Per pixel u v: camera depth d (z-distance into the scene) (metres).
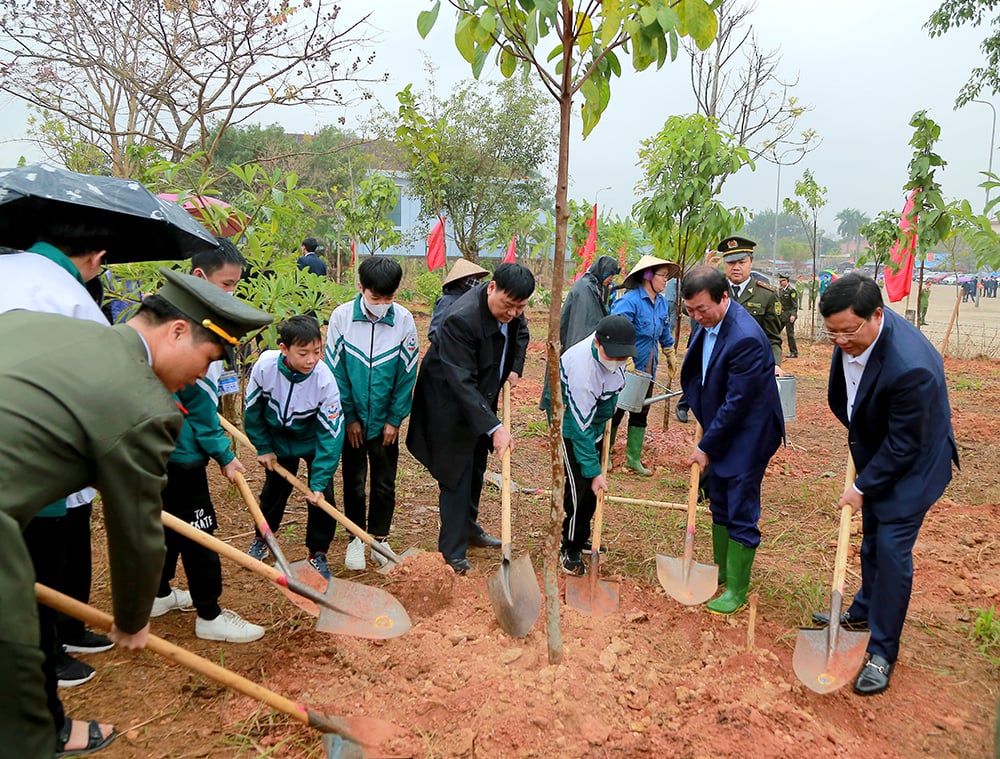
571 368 4.10
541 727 2.81
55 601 2.11
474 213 21.17
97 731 2.78
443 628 3.59
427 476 6.39
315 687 3.14
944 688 3.39
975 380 11.95
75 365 1.83
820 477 6.61
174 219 3.21
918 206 10.70
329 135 21.08
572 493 4.41
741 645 3.62
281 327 3.75
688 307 3.96
